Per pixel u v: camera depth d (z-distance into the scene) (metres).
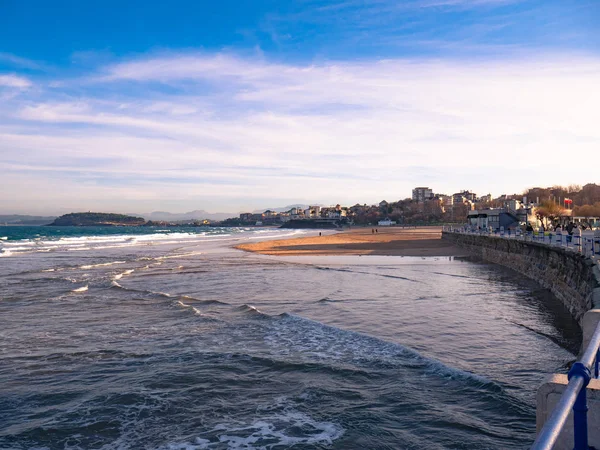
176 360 13.06
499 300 22.66
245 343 14.83
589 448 3.76
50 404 10.10
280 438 8.58
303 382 11.34
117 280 30.81
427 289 26.31
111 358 13.27
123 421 9.30
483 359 13.07
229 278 31.92
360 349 14.07
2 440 8.52
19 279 30.78
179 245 79.62
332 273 34.91
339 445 8.30
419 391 10.71
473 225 76.44
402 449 8.14
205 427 9.04
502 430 8.79
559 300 22.53
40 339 15.35
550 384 4.07
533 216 68.00
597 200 145.75
